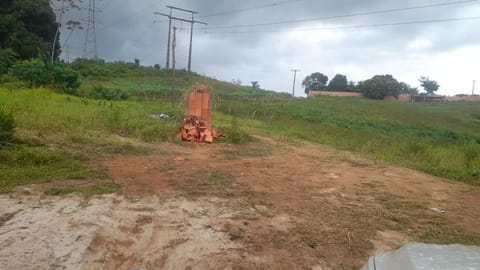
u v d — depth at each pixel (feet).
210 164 28.63
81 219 15.15
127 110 61.98
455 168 37.29
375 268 7.75
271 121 88.43
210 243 14.23
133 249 13.84
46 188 18.72
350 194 22.77
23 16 153.79
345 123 109.19
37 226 14.29
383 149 49.65
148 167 25.48
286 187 23.15
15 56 123.44
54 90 97.14
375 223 17.70
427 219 19.11
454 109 220.64
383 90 263.29
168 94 144.46
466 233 17.44
